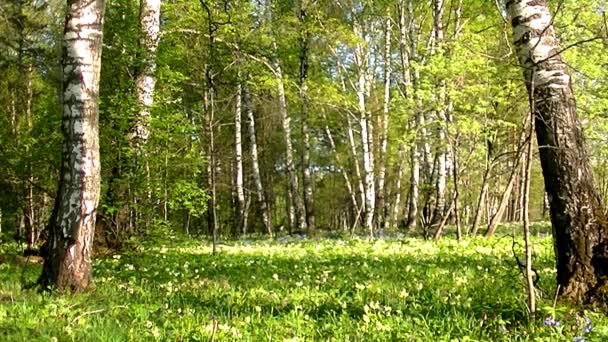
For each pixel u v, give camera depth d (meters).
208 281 9.99
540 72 7.09
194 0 19.30
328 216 61.19
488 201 41.72
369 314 6.48
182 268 12.24
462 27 24.31
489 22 23.23
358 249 16.44
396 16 32.56
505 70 17.16
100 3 9.34
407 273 10.23
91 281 9.09
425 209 22.30
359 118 34.94
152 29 16.67
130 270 12.07
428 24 32.62
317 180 55.88
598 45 16.72
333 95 29.64
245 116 39.22
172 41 17.94
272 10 26.98
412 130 20.88
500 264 11.23
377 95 37.47
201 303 7.87
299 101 30.56
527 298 6.38
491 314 6.51
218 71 17.06
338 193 55.16
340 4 31.77
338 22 29.20
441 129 19.34
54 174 16.55
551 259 11.65
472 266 11.09
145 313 7.03
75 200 8.96
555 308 5.96
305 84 28.92
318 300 7.89
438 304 7.09
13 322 6.56
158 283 10.02
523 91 17.12
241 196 33.97
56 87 17.95
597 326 5.70
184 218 38.78
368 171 30.64
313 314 7.02
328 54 32.97
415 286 8.65
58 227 8.95
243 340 5.85
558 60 7.11
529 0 7.27
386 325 6.13
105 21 15.49
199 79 18.88
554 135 6.93
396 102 19.89
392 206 49.97
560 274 6.85
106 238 14.99
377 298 7.79
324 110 36.91
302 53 28.81
